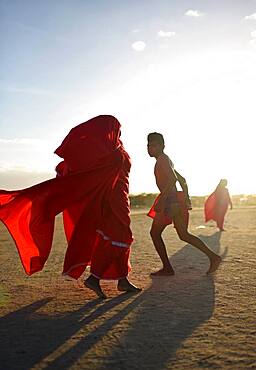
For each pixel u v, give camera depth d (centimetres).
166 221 744
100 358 400
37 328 490
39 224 637
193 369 370
